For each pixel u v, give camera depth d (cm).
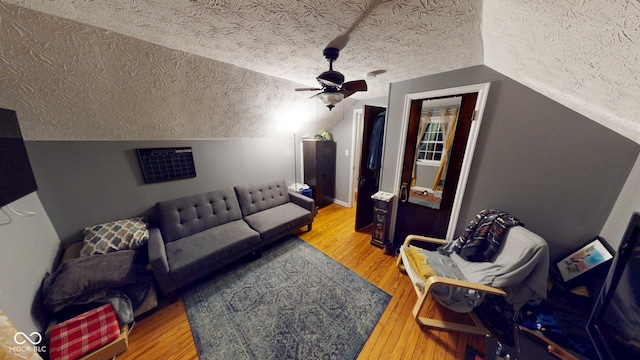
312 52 144
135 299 152
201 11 94
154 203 221
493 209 183
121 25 106
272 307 170
